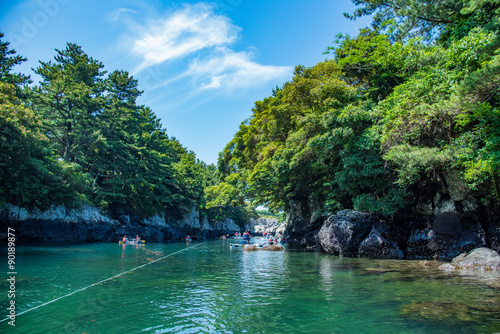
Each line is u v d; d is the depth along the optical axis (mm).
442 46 20422
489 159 11805
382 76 24109
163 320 6156
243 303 7461
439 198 17406
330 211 26047
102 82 44656
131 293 8586
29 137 26406
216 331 5523
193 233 72250
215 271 12945
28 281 10234
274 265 15047
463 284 9273
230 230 101188
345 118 20078
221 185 47781
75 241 35406
